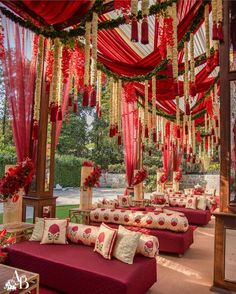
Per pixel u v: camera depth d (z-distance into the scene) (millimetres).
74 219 5750
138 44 4441
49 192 5059
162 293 3369
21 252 3576
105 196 13102
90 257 3449
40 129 4883
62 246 3893
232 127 3605
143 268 3225
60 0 2287
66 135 16500
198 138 11289
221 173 3658
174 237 4871
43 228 4121
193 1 3420
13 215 4078
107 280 2912
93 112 17016
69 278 3158
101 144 17359
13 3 2588
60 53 3252
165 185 11492
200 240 6012
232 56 3646
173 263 4508
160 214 5156
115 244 3473
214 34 2703
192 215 7746
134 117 8242
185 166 17906
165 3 2883
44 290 3264
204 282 3740
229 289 3453
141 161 8781
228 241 3533
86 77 2996
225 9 3693
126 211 5422
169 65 3016
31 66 4418
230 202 3574
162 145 9719
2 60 4039
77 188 15617
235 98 3604
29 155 4840
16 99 4355
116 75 4734
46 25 2889
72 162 15469
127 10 2473
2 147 6172
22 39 4230
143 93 5996
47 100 4949
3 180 3977
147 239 3559
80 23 2881
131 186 8594
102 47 4516
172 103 7512
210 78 6246
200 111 8406
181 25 3572
